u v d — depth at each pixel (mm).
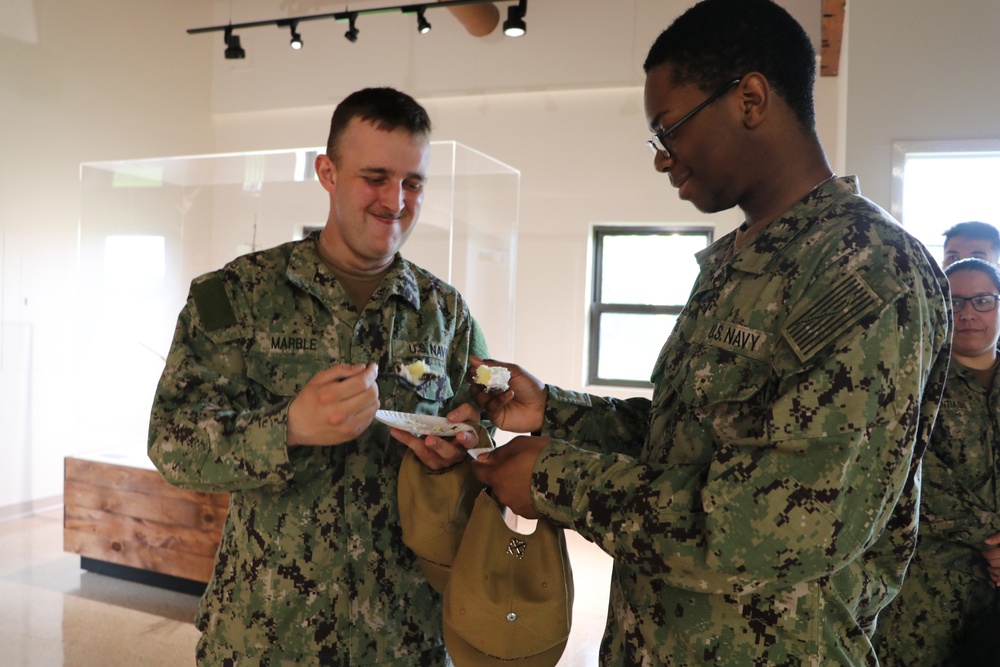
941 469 1901
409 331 1530
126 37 5895
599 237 5832
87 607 3498
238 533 1404
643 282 5750
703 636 979
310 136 6535
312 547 1375
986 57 3186
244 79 6684
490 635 1122
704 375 1036
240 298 1453
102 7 5672
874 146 3295
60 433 5352
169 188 3941
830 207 993
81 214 4211
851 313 854
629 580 1105
